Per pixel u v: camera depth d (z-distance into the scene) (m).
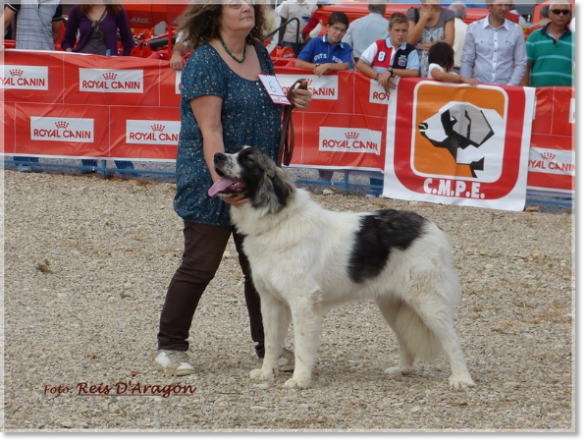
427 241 6.29
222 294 8.84
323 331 7.82
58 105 12.71
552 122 11.77
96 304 8.35
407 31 12.33
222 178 5.92
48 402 5.75
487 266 9.89
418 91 11.98
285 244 5.99
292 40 16.28
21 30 13.58
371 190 12.72
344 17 12.59
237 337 7.59
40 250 9.80
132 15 18.39
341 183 12.79
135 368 6.56
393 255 6.27
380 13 14.46
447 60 12.02
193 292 6.48
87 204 11.77
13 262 9.34
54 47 14.41
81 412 5.59
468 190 12.17
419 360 7.12
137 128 12.72
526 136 11.87
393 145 12.23
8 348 6.87
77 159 12.95
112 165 13.79
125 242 10.33
